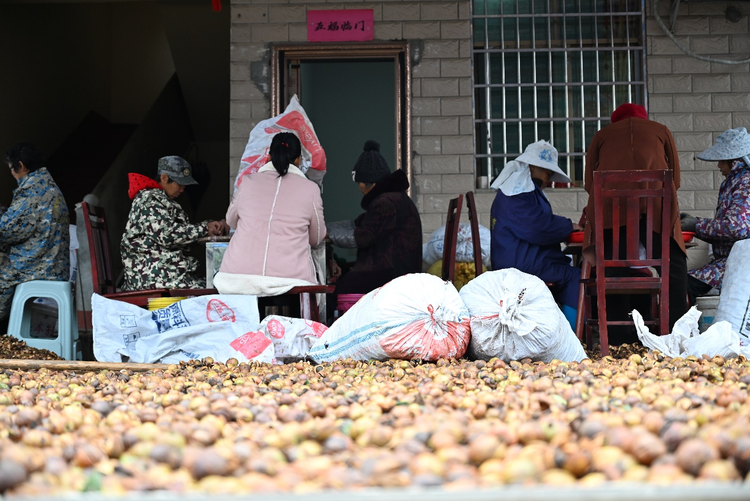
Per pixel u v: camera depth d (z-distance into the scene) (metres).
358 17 8.41
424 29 8.39
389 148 8.89
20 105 11.02
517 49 8.46
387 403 2.75
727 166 6.37
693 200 8.30
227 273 5.22
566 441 1.97
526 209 5.99
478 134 8.46
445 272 6.48
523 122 8.45
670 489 1.40
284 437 2.13
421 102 8.40
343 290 5.99
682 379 3.54
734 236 5.97
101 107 14.73
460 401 2.77
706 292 6.34
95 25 14.27
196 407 2.71
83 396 3.05
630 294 5.44
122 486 1.63
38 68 11.67
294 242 5.31
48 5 11.98
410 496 1.41
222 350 5.00
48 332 6.84
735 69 8.34
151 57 15.20
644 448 1.75
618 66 8.43
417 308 4.42
